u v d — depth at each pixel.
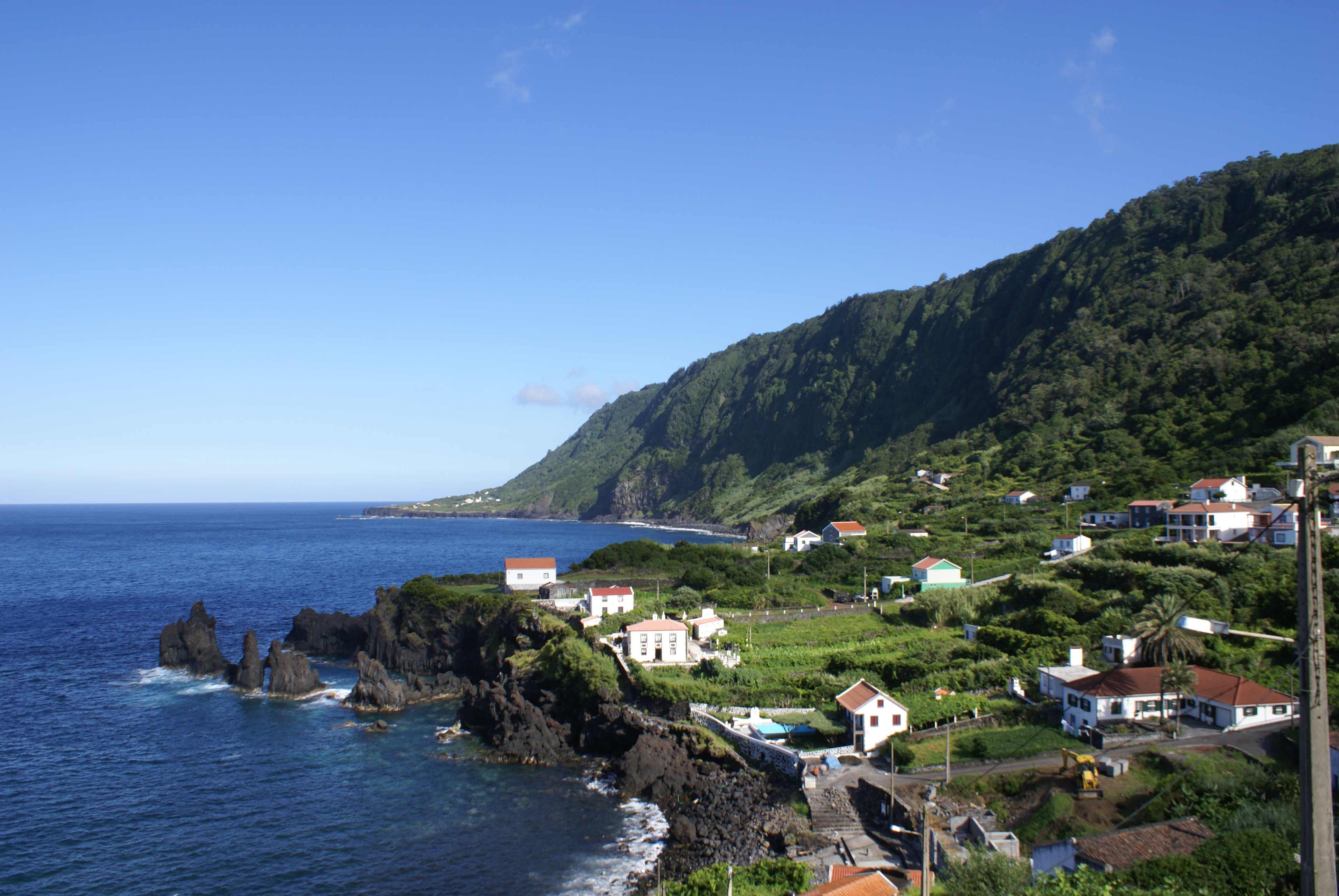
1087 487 178.25
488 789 82.44
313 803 78.88
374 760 90.75
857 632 116.50
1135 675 72.62
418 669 135.62
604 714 94.38
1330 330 182.38
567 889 62.34
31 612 185.00
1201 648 77.12
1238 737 64.50
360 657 115.38
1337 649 72.38
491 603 134.12
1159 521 144.62
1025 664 87.50
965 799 63.53
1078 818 56.78
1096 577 112.31
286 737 98.81
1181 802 55.59
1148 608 80.88
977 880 44.53
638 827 73.25
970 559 147.62
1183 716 70.56
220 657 130.75
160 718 105.69
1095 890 40.31
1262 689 68.12
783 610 133.38
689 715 90.62
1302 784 23.44
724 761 82.12
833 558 162.75
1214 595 91.50
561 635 116.00
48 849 68.81
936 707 79.94
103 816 75.31
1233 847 42.72
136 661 137.38
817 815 66.06
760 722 86.50
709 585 149.12
